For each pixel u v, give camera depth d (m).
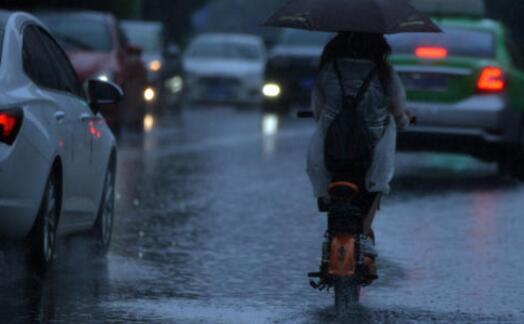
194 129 58.16
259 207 30.53
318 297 19.50
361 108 18.14
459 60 36.72
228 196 32.53
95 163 22.97
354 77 18.19
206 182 35.62
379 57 18.31
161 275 21.23
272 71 68.81
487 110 36.53
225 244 24.84
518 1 63.31
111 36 49.75
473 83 36.72
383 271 21.84
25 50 20.95
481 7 43.31
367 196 18.53
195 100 83.75
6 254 20.31
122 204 30.66
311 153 18.39
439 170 39.97
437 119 36.53
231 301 19.05
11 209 19.06
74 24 49.94
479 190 34.41
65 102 21.67
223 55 86.56
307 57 68.38
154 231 26.42
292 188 34.50
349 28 18.09
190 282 20.62
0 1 67.56
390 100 18.36
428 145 36.91
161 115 69.88
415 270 21.98
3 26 20.89
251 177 37.19
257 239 25.55
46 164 19.72
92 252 23.30
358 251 17.80
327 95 18.25
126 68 49.47
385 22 18.11
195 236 25.81
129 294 19.42
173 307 18.45
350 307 17.73
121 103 48.66
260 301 19.08
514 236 25.98
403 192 33.59
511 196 33.00
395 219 28.30
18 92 19.73
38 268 20.30
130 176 36.91
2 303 18.47
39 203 19.58
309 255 23.67
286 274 21.58
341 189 17.44
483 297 19.58
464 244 24.89
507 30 40.41
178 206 30.42
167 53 73.00
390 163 18.27
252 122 64.06
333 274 17.23
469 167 41.16
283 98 68.50
